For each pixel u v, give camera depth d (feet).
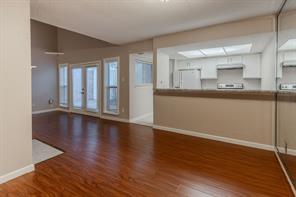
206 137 13.73
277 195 6.87
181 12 10.43
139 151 11.19
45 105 25.35
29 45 8.26
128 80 19.07
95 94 22.40
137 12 10.39
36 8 9.80
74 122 19.13
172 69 23.18
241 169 8.89
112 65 20.74
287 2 8.91
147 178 8.07
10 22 7.57
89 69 22.76
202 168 9.00
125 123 18.72
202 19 11.60
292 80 8.50
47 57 25.21
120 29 13.53
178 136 14.26
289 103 8.79
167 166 9.21
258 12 10.53
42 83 24.84
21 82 8.07
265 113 11.35
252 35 11.72
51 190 7.14
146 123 18.62
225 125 12.87
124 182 7.74
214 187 7.39
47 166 9.14
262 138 11.51
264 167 9.08
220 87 21.06
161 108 16.19
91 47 22.13
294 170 7.90
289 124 8.75
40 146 11.96
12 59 7.72
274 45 11.94
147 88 21.98
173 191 7.13
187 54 19.12
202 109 13.87
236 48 16.06
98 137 13.99
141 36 15.62
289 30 8.83
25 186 7.38
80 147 11.82
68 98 25.36
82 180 7.87
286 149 9.00
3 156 7.57
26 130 8.32
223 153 10.88
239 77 20.17
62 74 26.21
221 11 10.39
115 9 9.95
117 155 10.57
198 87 21.83
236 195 6.88
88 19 11.49
